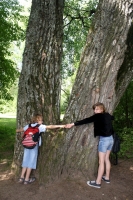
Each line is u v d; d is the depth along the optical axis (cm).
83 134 397
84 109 393
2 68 934
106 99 397
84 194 366
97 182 390
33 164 407
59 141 401
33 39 451
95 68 384
